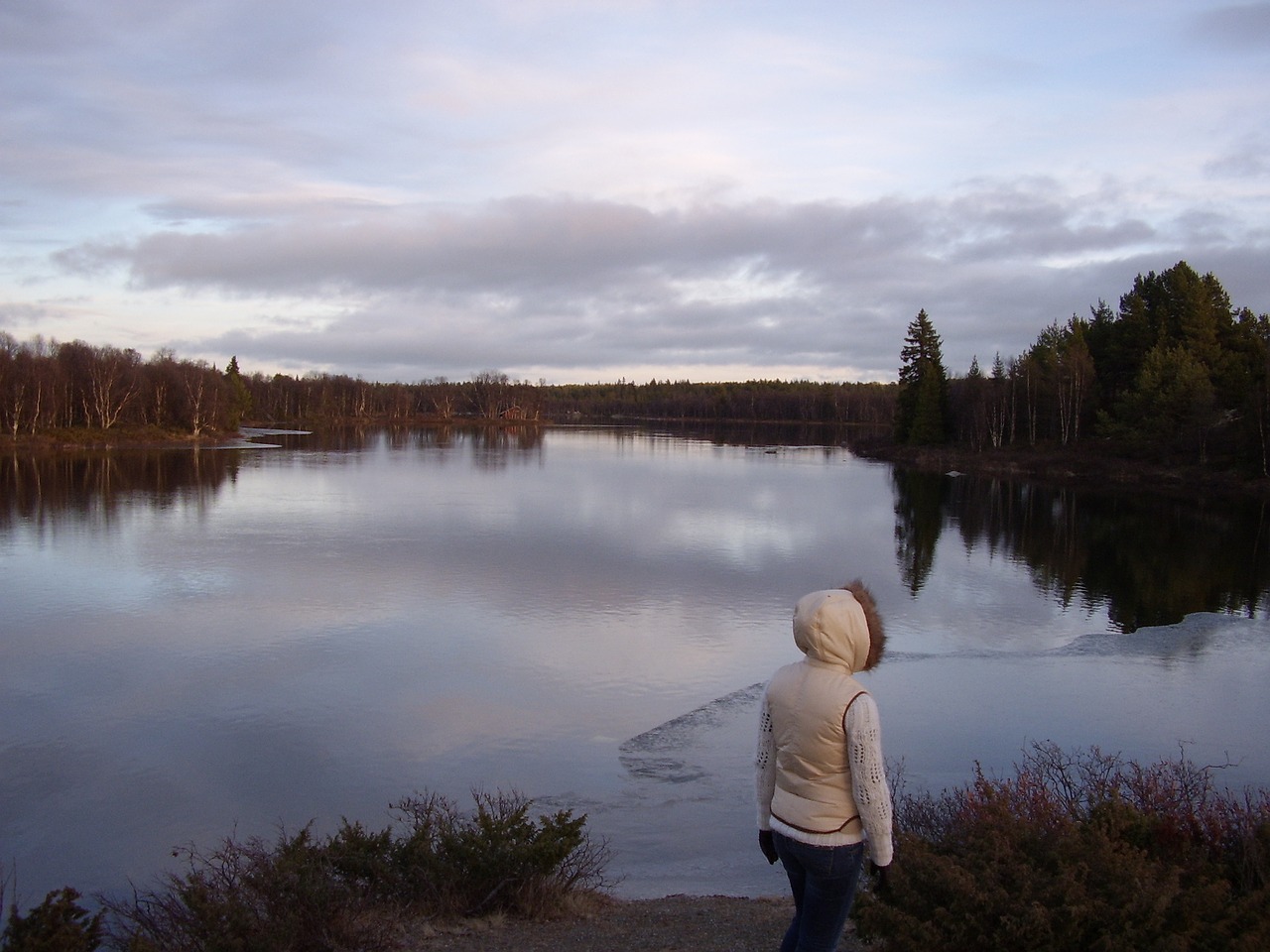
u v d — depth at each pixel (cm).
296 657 1894
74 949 530
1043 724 1467
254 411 15138
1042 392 8081
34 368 8650
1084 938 447
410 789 1247
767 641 2052
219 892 593
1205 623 2242
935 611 2455
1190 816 629
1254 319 7388
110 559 2984
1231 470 5803
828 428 16250
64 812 1180
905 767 1263
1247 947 439
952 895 467
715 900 770
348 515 4150
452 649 1964
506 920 663
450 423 17050
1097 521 4356
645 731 1473
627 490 5441
